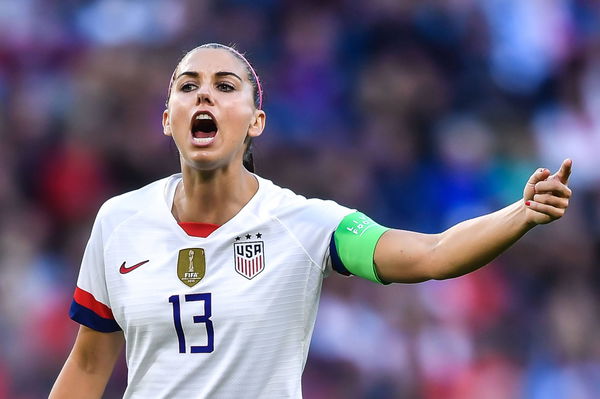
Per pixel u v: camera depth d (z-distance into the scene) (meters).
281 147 44.16
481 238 13.10
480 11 48.78
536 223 12.65
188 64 14.70
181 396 14.29
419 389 36.50
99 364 15.42
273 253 14.38
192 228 14.59
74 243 41.19
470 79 47.66
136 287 14.42
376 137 44.84
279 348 14.24
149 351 14.43
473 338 38.22
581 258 42.09
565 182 12.49
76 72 46.44
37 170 43.41
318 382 36.16
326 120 45.56
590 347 39.69
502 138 46.00
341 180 43.03
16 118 44.94
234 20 47.66
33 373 36.62
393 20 47.94
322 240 14.38
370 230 14.18
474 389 37.19
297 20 47.88
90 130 44.06
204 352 14.18
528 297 40.28
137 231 14.70
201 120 14.68
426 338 37.03
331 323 36.44
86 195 42.94
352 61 47.41
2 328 37.25
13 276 38.97
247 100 14.73
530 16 48.84
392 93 46.34
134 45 46.88
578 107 47.81
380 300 37.03
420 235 13.90
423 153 45.25
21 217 41.97
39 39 47.22
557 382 38.66
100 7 47.88
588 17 49.28
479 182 44.22
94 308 14.98
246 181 15.00
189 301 14.23
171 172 43.59
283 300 14.26
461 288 38.41
